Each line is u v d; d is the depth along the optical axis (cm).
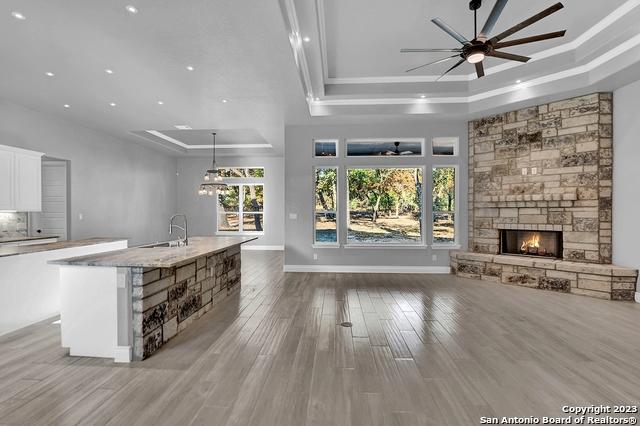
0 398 232
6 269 356
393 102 608
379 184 694
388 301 474
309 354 304
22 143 553
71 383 253
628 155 477
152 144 884
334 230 700
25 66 402
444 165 665
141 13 295
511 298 487
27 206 529
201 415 213
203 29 322
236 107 562
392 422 207
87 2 278
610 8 380
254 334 352
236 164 1098
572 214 528
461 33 424
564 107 534
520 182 580
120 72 419
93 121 651
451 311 428
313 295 507
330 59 500
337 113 612
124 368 278
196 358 296
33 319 385
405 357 298
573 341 332
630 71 430
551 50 482
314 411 219
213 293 450
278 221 1095
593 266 492
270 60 386
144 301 296
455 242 671
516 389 245
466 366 281
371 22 400
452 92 576
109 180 766
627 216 480
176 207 1103
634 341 331
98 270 296
